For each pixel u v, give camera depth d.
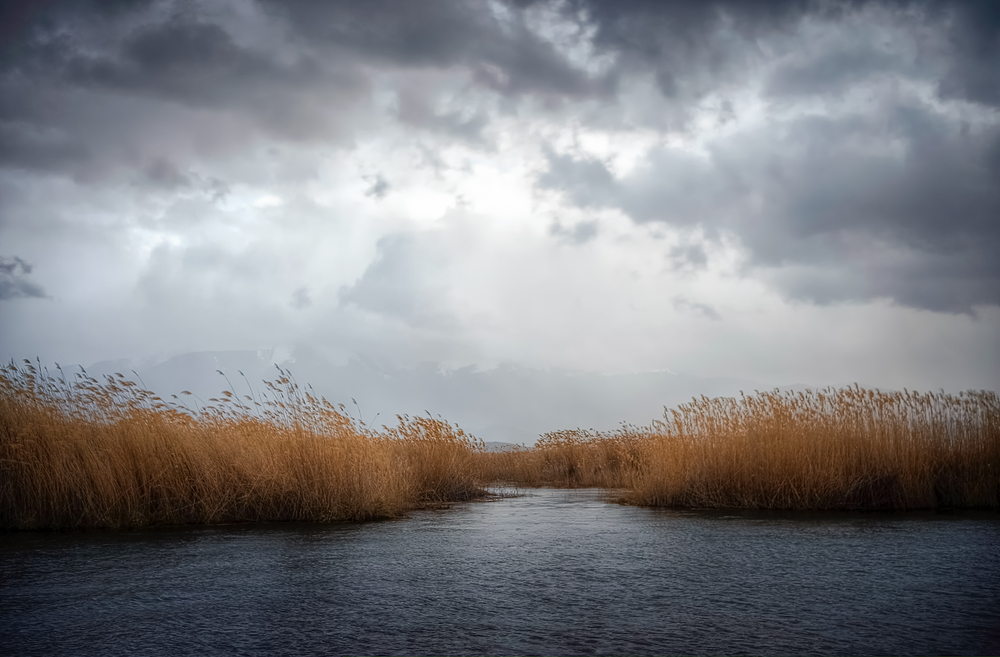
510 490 20.44
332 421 13.85
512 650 4.43
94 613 5.43
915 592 6.05
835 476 13.70
